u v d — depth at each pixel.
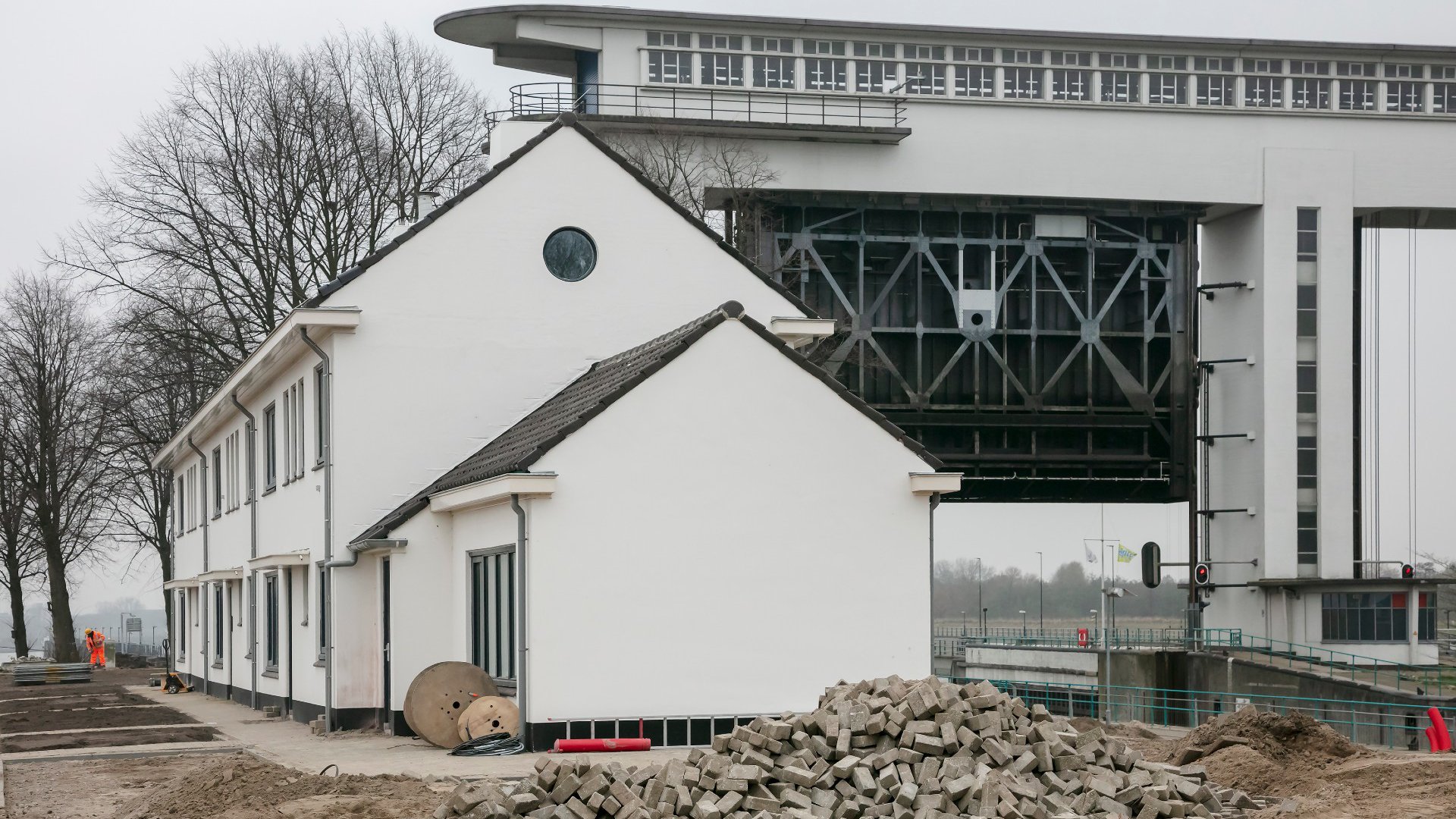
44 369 62.03
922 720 13.07
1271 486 60.38
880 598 21.12
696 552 20.42
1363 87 59.94
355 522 24.16
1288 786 15.33
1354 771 15.42
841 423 21.14
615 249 25.56
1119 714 54.12
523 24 52.03
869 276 57.34
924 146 54.22
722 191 52.00
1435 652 59.97
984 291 57.09
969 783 12.09
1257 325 60.44
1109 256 59.94
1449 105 60.53
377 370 24.33
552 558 19.88
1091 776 12.88
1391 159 59.81
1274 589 60.56
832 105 53.50
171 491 52.72
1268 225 59.06
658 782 12.59
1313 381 60.28
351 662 24.19
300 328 24.11
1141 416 58.69
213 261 47.09
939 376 56.38
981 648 64.88
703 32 53.03
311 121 47.22
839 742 12.90
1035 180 55.28
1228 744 17.55
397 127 49.12
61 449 62.00
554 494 19.92
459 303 24.75
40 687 49.38
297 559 26.80
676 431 20.45
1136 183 56.56
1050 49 56.06
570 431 20.02
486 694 21.16
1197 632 59.53
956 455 58.00
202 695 40.38
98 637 73.75
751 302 26.19
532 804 12.30
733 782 12.49
